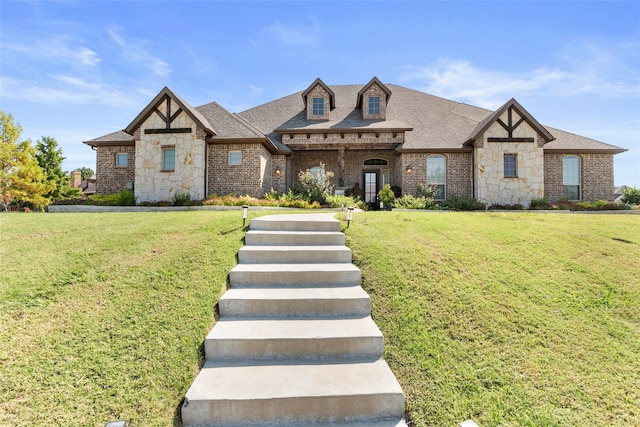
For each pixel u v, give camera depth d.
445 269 5.11
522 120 16.42
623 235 7.25
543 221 9.09
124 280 4.49
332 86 23.52
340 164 18.55
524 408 2.81
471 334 3.69
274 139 18.75
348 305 4.09
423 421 2.75
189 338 3.49
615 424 2.66
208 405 2.72
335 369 3.20
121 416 2.67
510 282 4.83
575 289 4.70
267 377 3.04
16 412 2.62
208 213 9.43
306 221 6.71
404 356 3.40
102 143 17.67
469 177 17.45
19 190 23.22
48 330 3.48
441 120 19.97
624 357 3.39
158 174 15.68
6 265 4.85
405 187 17.64
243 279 4.66
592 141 17.91
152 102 15.46
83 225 7.41
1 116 23.23
